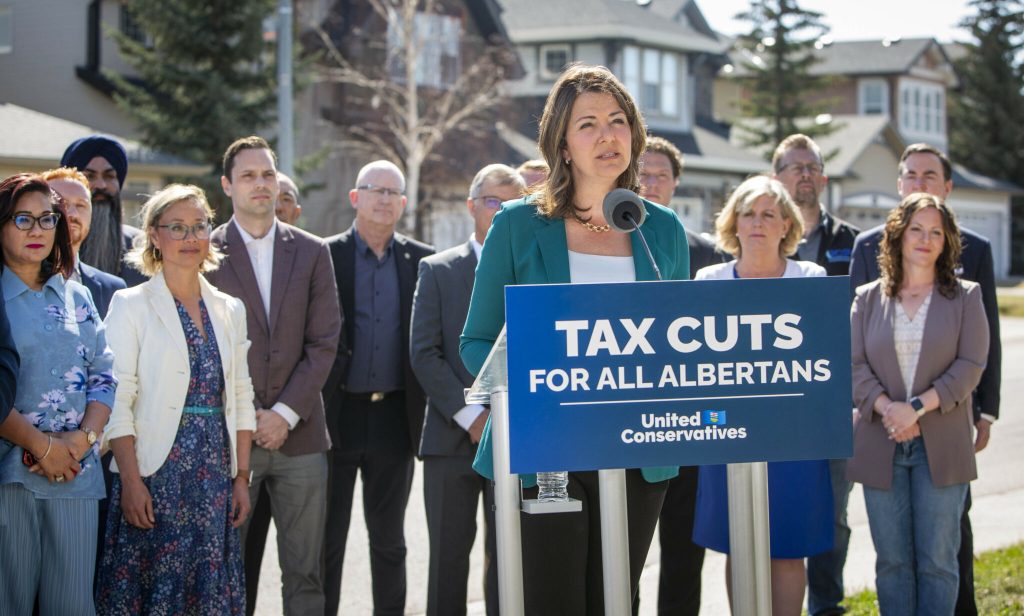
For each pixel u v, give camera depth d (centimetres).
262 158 516
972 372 480
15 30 2667
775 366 273
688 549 532
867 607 559
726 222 536
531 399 264
